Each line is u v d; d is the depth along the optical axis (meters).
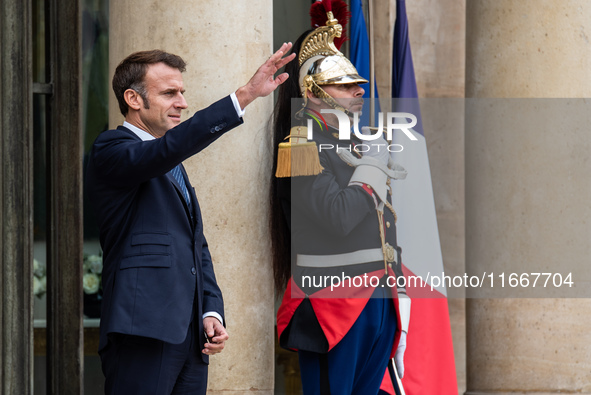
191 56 13.66
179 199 11.03
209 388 13.75
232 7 13.75
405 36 17.00
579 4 16.83
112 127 14.46
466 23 17.89
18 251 13.95
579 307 16.69
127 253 10.63
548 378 16.72
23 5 14.02
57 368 14.87
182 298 10.61
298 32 19.69
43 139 14.96
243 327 13.80
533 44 16.94
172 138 10.27
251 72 13.82
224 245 13.71
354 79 13.24
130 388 10.49
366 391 12.88
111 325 10.29
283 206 13.44
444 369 15.56
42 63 14.88
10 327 13.87
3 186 13.91
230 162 13.76
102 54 18.58
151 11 13.70
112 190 10.81
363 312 12.78
